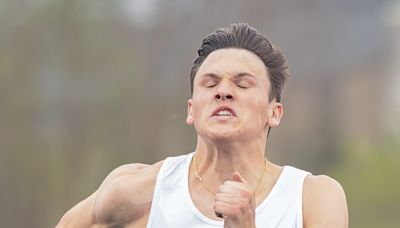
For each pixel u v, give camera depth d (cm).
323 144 7762
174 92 5069
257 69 964
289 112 7106
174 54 5234
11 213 4572
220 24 5453
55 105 4838
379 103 9512
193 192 981
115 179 1018
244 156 970
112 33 4997
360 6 9244
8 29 4791
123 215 1009
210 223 962
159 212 987
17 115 4712
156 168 1011
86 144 4844
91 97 4909
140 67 5075
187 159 999
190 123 992
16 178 4612
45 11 4853
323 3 7188
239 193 898
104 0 4981
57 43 4853
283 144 6969
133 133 4934
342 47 8031
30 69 4791
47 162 4694
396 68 9800
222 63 959
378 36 9556
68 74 4878
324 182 974
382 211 7088
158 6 5300
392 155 8412
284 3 6406
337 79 8188
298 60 7000
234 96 954
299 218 959
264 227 957
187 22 5353
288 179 977
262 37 976
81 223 1030
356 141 9200
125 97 4956
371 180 7762
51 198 4659
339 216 952
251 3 5819
